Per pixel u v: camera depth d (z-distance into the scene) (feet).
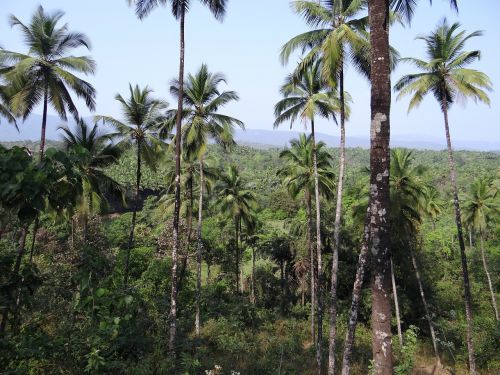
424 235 176.86
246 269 167.12
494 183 147.23
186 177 109.70
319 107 73.51
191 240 130.72
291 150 95.20
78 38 66.95
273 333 93.15
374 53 26.12
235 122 78.28
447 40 63.93
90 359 18.48
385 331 24.18
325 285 117.91
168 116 80.02
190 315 87.20
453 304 124.67
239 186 126.21
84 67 66.74
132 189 236.02
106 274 23.40
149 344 26.09
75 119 72.33
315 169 76.02
